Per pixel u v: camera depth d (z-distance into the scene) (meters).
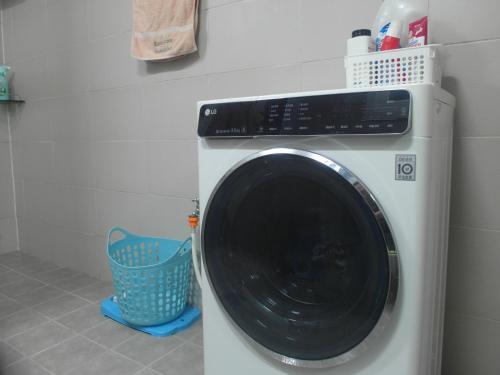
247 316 1.10
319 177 0.95
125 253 1.98
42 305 2.00
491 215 1.25
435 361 1.13
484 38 1.21
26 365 1.49
